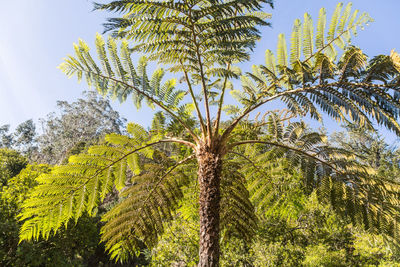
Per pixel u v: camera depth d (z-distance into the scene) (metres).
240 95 3.69
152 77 2.93
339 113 2.21
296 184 3.63
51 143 39.78
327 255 6.64
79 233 9.48
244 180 3.42
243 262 6.70
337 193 2.72
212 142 2.62
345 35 2.68
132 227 3.12
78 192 2.78
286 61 2.96
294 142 2.84
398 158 14.06
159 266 6.92
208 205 2.41
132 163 2.92
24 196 7.80
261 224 6.61
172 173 3.26
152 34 1.98
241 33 2.04
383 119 1.94
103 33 1.80
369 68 1.97
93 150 2.76
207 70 2.42
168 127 2.92
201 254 2.29
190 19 1.92
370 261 6.90
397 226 2.45
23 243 7.87
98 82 2.77
